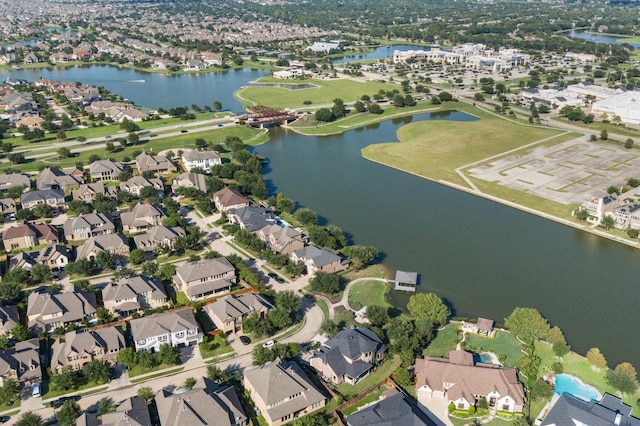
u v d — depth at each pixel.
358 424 127.44
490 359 155.75
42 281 195.00
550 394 140.88
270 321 168.75
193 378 146.00
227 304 168.75
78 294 175.25
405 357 150.12
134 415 128.00
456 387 138.50
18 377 144.25
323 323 171.75
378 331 163.50
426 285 198.62
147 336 157.00
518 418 133.12
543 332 161.38
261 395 133.62
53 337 162.88
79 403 138.38
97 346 152.88
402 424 125.69
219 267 192.00
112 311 175.12
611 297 193.50
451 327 171.62
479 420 133.50
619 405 134.38
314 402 136.00
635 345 167.12
